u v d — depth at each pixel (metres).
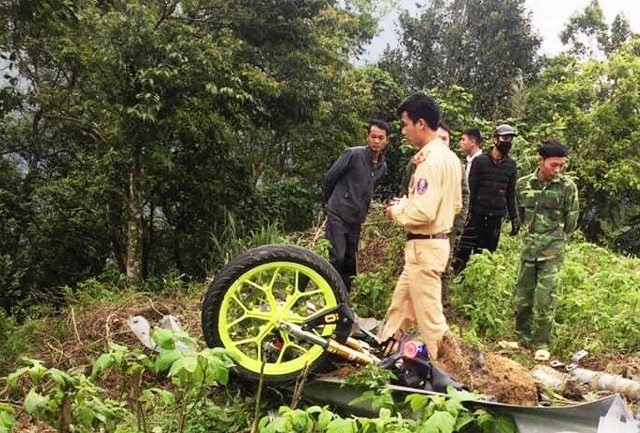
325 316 4.07
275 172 16.61
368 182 5.98
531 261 5.71
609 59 19.81
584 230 18.80
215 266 8.99
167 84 10.45
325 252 6.39
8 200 13.71
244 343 4.13
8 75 11.23
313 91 13.85
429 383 3.86
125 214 13.01
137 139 10.91
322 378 4.02
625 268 8.59
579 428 3.31
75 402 2.61
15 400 4.55
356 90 15.96
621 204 18.41
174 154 12.41
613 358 5.59
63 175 15.04
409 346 3.98
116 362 2.66
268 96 13.16
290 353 4.20
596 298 6.34
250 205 13.28
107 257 14.00
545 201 5.62
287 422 2.46
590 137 18.58
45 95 12.65
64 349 5.32
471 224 6.87
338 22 15.45
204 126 11.74
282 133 14.61
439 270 4.30
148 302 5.98
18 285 12.98
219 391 4.31
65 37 11.45
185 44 10.80
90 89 12.70
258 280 4.49
